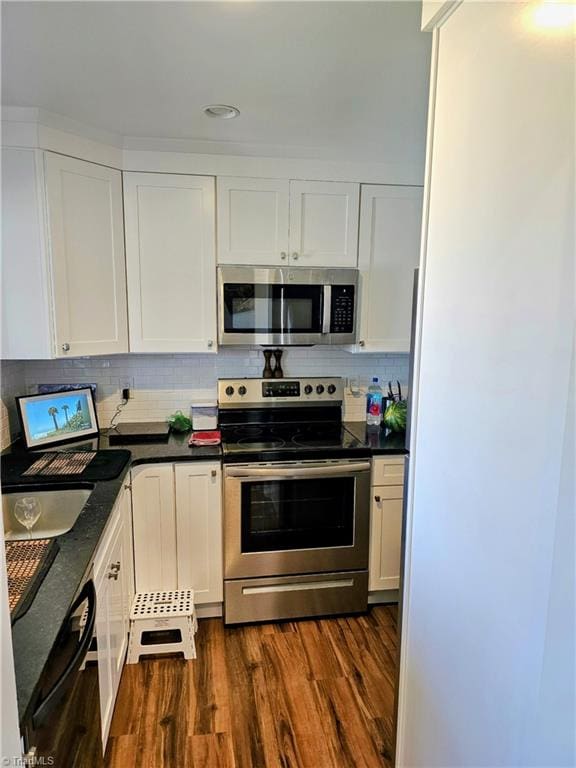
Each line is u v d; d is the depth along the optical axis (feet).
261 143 7.86
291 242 8.61
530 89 2.74
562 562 2.52
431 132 3.97
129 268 8.20
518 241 2.88
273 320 8.66
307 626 8.43
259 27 4.46
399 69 5.26
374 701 6.73
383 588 8.85
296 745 6.04
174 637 7.92
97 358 9.21
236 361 9.71
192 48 4.84
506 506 3.04
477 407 3.37
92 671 4.70
